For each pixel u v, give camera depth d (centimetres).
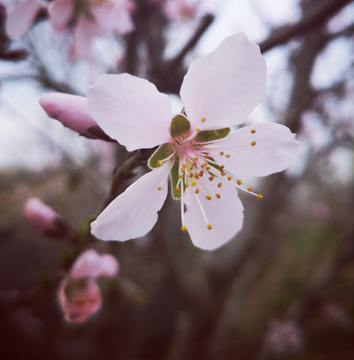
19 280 36
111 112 6
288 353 27
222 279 21
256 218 21
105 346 22
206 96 7
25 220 41
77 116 6
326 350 37
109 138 6
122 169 7
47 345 20
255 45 6
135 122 6
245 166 8
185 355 25
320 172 34
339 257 26
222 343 28
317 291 27
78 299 10
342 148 26
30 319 22
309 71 19
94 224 6
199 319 22
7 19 10
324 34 18
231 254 22
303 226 61
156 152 7
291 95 20
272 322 30
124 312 26
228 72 6
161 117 7
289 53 22
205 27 11
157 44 14
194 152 8
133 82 6
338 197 35
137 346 27
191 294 21
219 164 8
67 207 32
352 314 38
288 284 48
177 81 11
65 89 15
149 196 7
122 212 7
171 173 8
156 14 16
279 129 7
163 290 33
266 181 22
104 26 12
